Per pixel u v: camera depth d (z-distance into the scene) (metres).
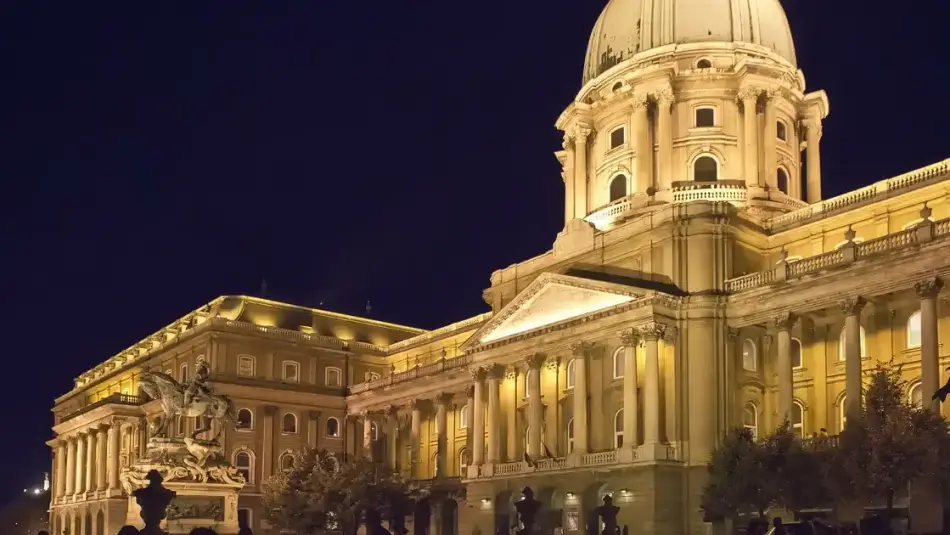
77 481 112.12
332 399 98.00
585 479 64.12
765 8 84.38
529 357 70.88
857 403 53.91
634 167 78.75
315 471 76.44
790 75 80.62
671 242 64.88
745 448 52.03
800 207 74.81
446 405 87.81
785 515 55.62
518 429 74.31
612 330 64.31
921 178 58.62
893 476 43.69
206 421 45.38
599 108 83.50
